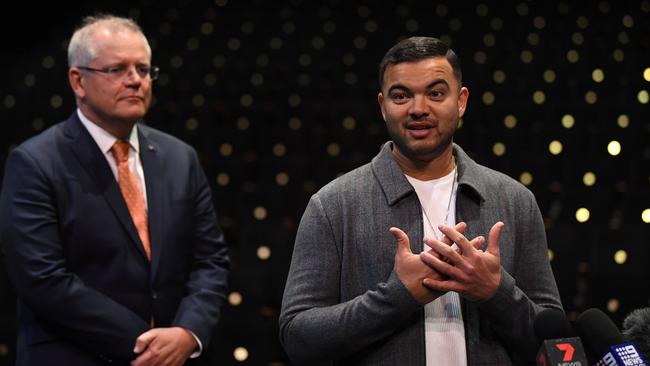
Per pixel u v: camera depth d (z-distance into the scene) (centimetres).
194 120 1222
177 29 1552
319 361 364
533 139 1095
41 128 1194
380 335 348
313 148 1157
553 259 882
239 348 828
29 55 1526
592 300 861
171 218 527
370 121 1212
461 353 359
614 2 1501
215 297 536
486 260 336
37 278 482
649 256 875
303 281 374
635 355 287
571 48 1360
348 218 376
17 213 493
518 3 1541
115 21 526
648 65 1271
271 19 1576
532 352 356
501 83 1252
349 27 1521
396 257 344
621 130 1085
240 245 935
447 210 379
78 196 500
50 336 495
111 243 502
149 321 510
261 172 1091
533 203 388
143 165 532
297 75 1350
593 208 970
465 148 1115
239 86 1314
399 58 363
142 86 517
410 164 383
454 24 1491
